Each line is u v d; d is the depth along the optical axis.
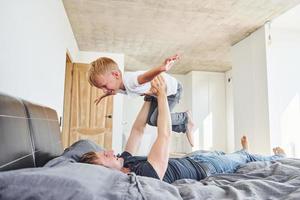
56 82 3.14
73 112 4.64
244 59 4.57
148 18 3.91
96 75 1.91
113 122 5.38
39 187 0.67
